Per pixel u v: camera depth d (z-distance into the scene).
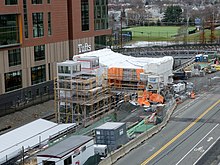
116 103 53.94
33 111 56.00
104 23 79.50
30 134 39.91
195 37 151.12
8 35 55.69
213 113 50.28
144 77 55.34
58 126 42.72
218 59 90.31
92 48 75.88
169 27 196.00
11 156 34.66
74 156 31.84
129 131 42.25
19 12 56.97
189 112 51.06
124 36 151.50
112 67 56.25
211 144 38.91
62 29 67.25
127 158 35.78
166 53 99.31
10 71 56.12
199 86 66.69
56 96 50.41
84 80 48.12
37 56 61.53
